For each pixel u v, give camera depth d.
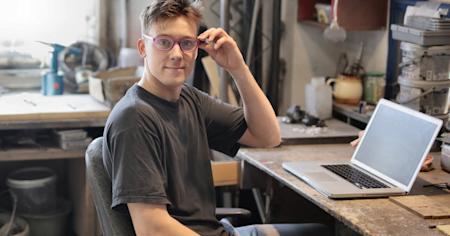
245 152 2.89
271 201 3.03
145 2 3.97
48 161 3.93
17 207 3.54
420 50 2.87
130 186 1.89
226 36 2.20
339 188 2.30
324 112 3.50
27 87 3.77
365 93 3.54
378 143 2.54
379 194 2.28
